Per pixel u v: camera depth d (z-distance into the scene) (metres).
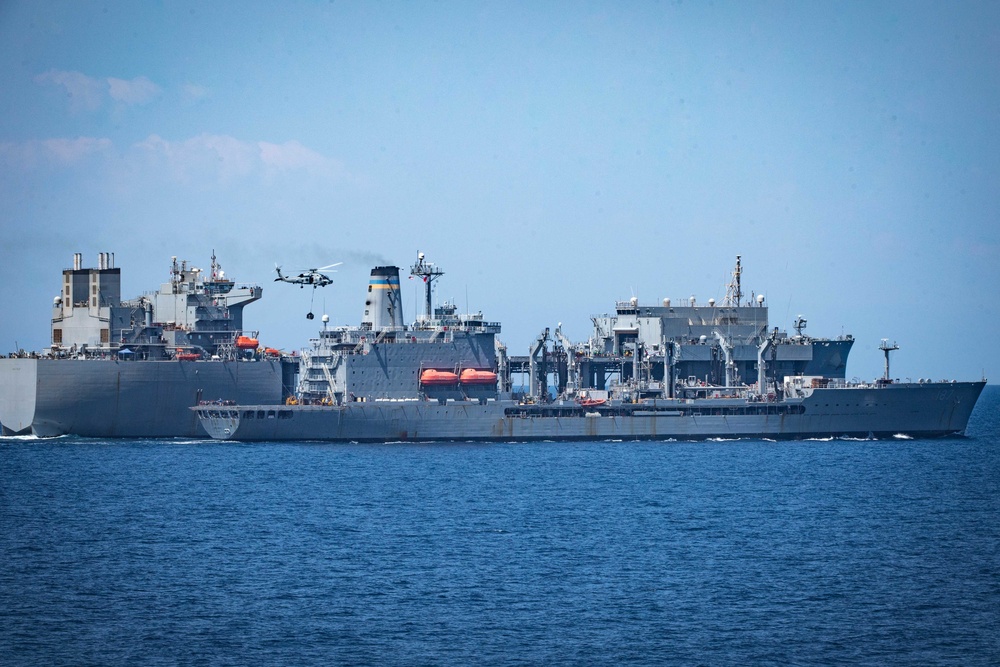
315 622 176.75
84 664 159.62
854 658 163.38
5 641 168.25
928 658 163.62
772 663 161.25
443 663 160.25
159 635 170.88
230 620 177.75
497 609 183.38
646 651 165.12
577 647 166.50
